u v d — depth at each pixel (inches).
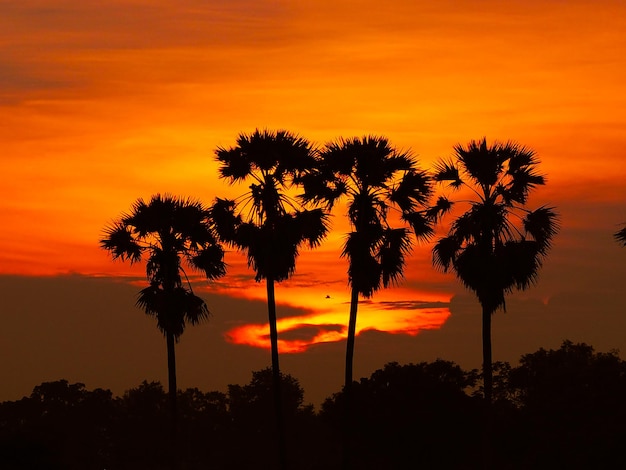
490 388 7564.0
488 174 7854.3
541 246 7780.5
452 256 7824.8
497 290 7677.2
